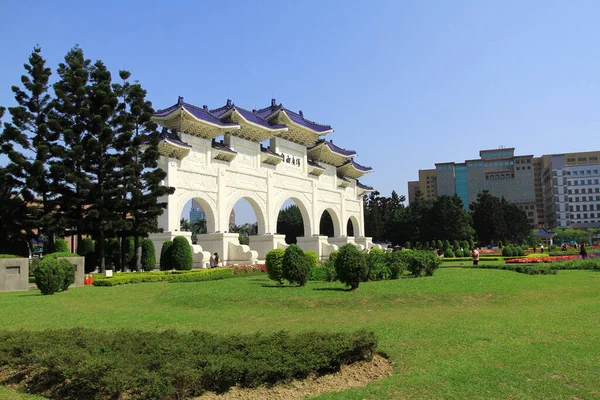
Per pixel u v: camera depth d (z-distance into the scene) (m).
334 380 8.70
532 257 46.75
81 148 33.19
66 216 35.31
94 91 35.00
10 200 34.81
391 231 101.62
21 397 8.39
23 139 34.22
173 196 40.62
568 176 145.50
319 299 17.30
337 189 66.81
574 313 15.33
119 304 19.05
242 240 98.56
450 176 184.00
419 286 20.05
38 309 17.88
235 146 48.06
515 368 9.01
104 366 8.07
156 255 40.19
